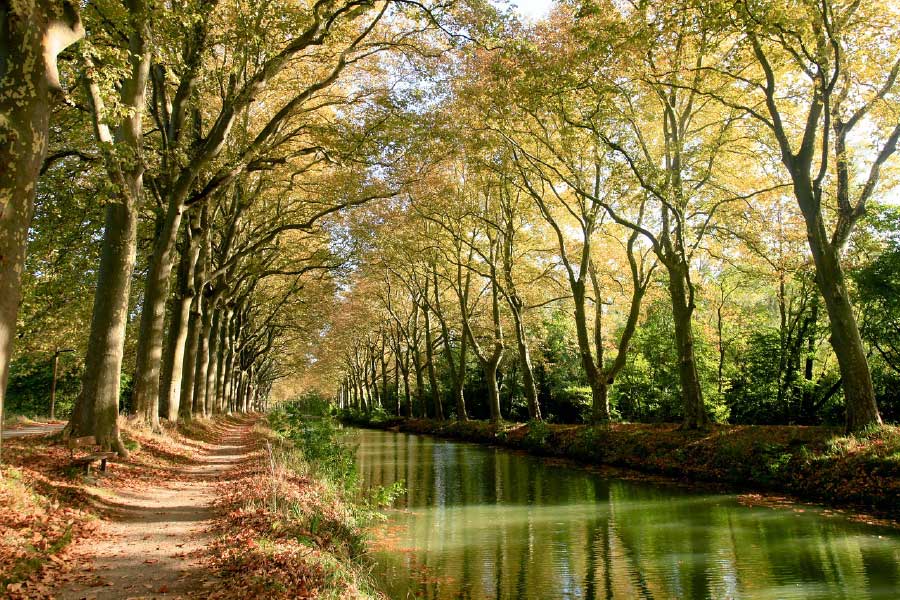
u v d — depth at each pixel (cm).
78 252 1977
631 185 2097
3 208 700
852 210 1777
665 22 1538
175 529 925
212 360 3603
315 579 675
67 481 1066
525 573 992
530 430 3033
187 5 1347
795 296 2911
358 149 2019
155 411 1919
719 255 2591
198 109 2062
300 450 2012
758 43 1697
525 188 2823
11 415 3256
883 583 903
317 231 2853
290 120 2206
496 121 2244
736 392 3116
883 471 1395
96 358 1422
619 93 1897
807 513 1362
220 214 2805
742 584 920
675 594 884
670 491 1708
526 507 1549
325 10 1523
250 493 1141
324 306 4888
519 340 3438
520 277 3469
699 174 2280
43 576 648
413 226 3397
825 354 3022
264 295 4481
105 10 1184
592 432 2520
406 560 1066
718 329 3275
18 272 727
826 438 1666
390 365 8238
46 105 750
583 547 1149
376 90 2088
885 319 2178
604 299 3438
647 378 3569
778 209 2438
